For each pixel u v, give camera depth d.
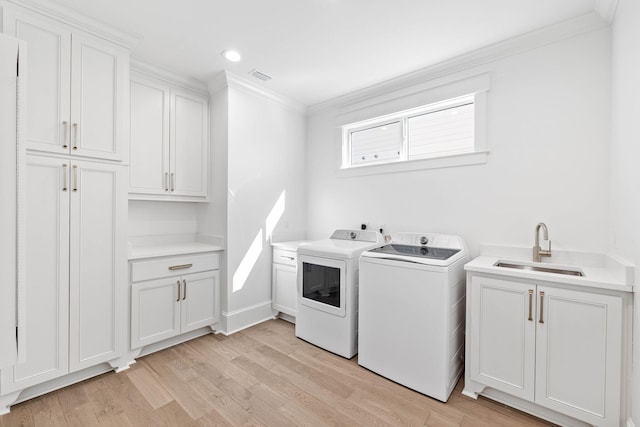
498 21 1.82
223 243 2.64
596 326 1.38
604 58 1.74
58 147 1.71
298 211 3.36
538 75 1.96
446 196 2.38
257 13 1.77
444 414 1.58
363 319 2.07
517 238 2.04
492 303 1.68
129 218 2.54
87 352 1.83
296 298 2.66
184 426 1.47
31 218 1.63
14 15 1.56
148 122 2.40
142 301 2.15
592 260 1.77
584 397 1.41
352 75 2.58
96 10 1.74
